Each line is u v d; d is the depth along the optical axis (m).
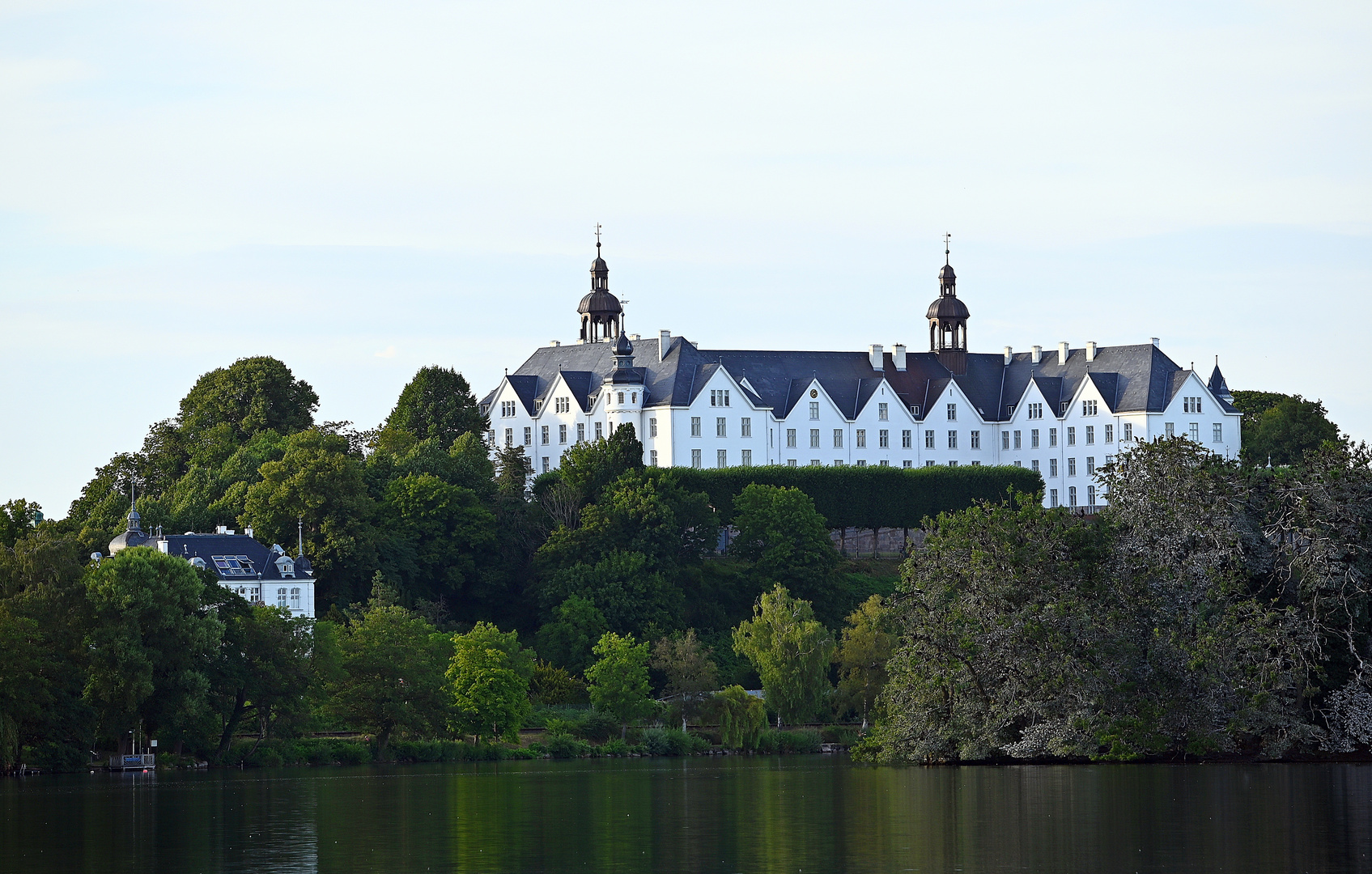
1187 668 129.38
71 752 165.38
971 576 136.88
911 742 140.25
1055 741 132.00
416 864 91.94
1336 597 130.75
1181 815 103.44
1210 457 138.75
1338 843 92.31
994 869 85.88
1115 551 136.25
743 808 116.19
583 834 103.88
